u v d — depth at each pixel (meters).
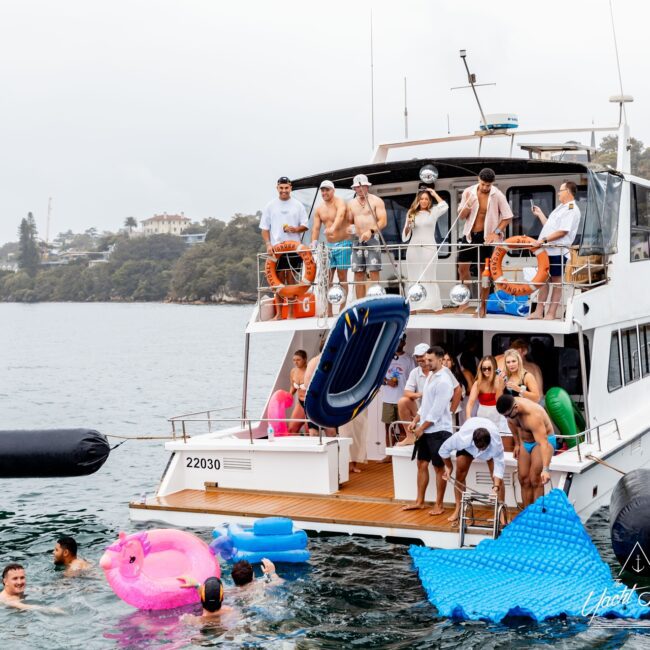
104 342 77.44
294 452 13.30
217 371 48.25
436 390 12.19
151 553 10.91
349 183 16.06
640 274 16.08
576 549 11.12
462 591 10.52
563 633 9.67
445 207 14.50
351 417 13.37
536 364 13.90
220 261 164.62
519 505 12.20
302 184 16.05
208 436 14.51
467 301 13.18
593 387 13.90
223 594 10.62
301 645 9.41
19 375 46.62
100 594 10.91
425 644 9.43
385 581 10.97
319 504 12.89
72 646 9.48
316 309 14.29
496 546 11.29
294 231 15.09
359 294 15.09
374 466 14.90
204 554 10.95
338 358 12.20
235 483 13.65
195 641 9.55
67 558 12.11
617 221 14.54
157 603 10.34
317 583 10.94
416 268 14.62
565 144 16.39
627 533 11.15
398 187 16.27
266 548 11.55
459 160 14.63
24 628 9.93
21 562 12.32
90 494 17.00
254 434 15.14
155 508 13.03
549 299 13.52
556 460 12.07
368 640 9.52
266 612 10.20
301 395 14.48
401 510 12.55
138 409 32.78
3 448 11.71
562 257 13.19
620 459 13.77
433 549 11.55
